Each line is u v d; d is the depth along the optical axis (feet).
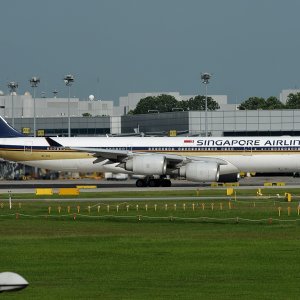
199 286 337.93
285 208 643.86
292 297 313.53
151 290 329.31
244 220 570.05
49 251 435.53
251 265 388.98
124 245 456.86
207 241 472.03
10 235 504.84
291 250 435.12
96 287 336.08
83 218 593.42
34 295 319.06
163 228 536.42
